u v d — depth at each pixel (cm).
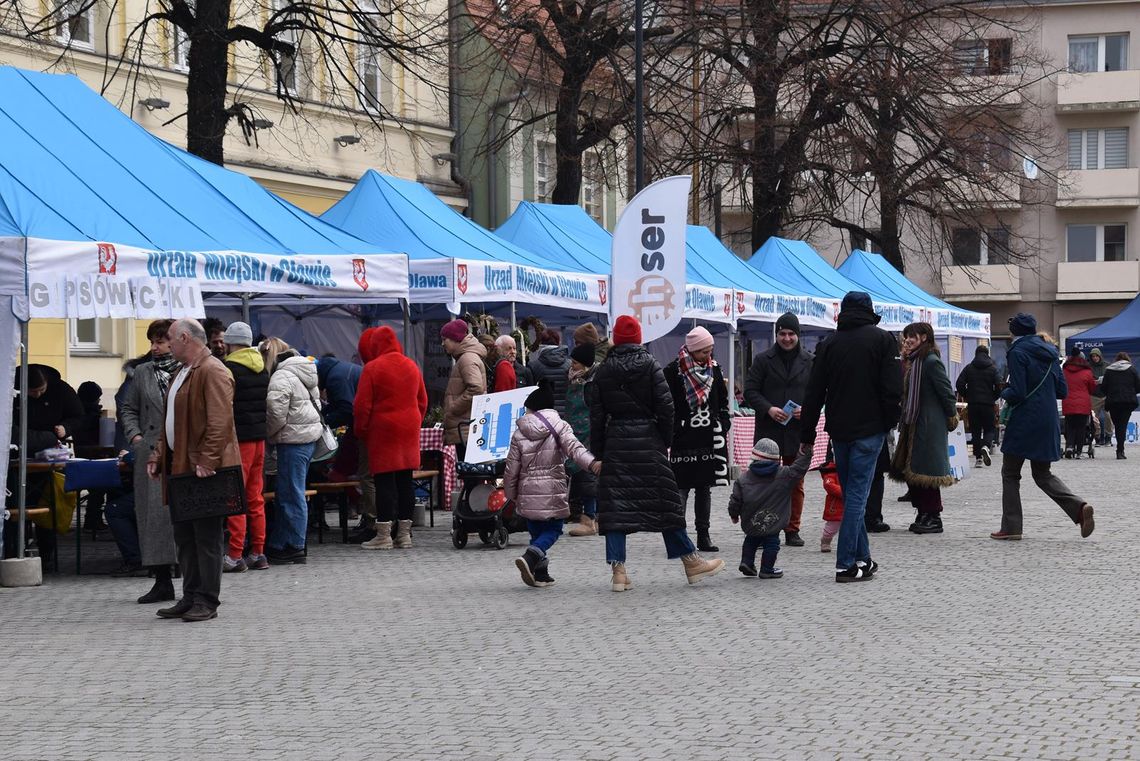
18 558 1398
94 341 2969
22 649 1070
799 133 4012
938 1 4216
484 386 1794
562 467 1366
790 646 1040
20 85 1548
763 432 1669
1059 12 6944
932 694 873
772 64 3912
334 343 2547
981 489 2494
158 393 1295
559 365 1933
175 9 2475
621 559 1327
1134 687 887
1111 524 1877
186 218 1548
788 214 4247
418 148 4000
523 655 1022
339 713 848
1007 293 6994
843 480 1365
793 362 1677
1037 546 1641
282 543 1546
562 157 3562
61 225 1372
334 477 1745
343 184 3691
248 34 2539
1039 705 839
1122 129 6938
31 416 1552
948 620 1145
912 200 4422
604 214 5034
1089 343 4844
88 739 793
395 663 998
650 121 3638
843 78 3928
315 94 3575
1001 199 4966
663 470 1330
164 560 1280
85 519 2039
